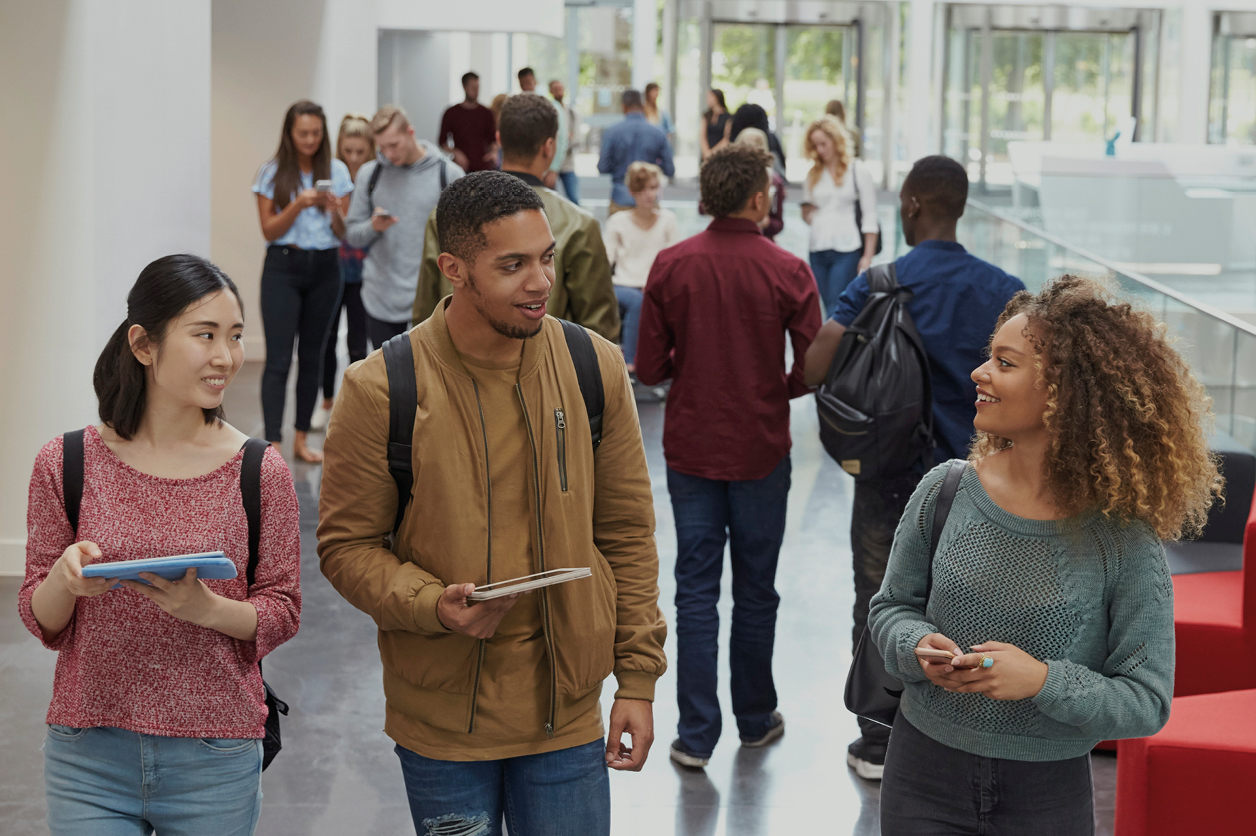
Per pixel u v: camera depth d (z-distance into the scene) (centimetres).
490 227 201
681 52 1812
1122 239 928
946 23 1817
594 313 398
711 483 380
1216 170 990
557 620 216
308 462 717
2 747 386
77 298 523
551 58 1898
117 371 211
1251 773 282
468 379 213
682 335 375
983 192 1053
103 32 522
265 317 691
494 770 222
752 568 386
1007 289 350
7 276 522
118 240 546
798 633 498
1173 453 198
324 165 688
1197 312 481
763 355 371
